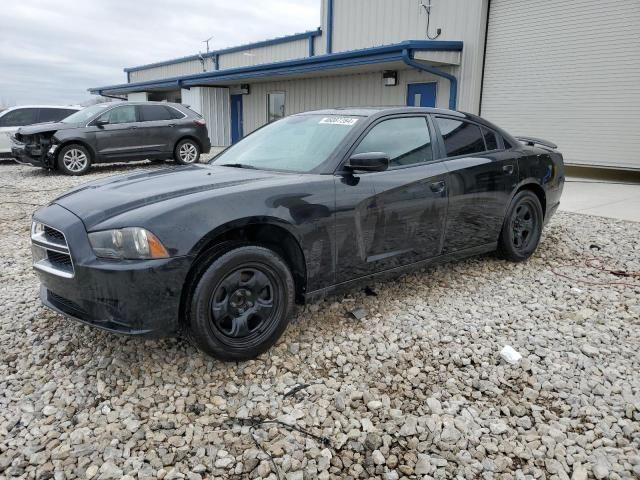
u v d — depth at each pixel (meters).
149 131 12.41
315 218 3.26
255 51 19.77
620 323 3.69
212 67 22.78
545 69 10.72
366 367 3.10
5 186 10.12
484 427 2.57
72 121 11.95
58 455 2.36
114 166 13.65
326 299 4.03
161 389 2.86
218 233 2.89
